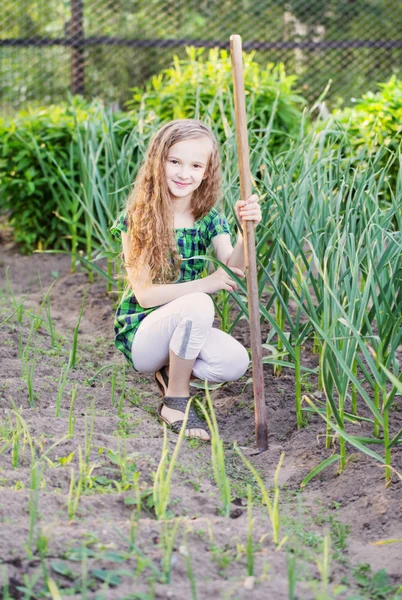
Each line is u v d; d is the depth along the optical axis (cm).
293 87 889
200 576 185
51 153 518
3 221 636
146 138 454
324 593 170
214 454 223
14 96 839
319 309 292
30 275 509
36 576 172
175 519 206
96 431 271
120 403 290
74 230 483
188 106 525
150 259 279
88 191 454
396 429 277
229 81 531
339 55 895
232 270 282
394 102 483
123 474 229
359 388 236
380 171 342
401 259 277
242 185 263
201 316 274
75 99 611
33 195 545
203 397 320
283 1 915
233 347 286
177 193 278
